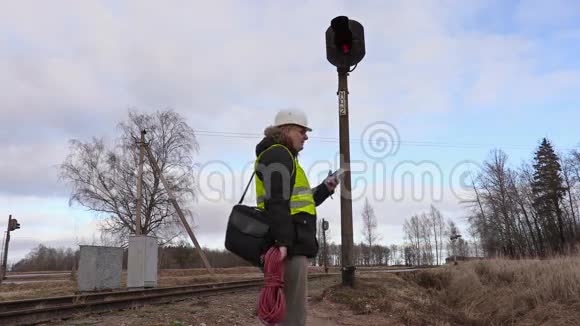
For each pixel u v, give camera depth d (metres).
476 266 20.06
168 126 43.59
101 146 43.34
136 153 43.06
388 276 16.23
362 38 9.05
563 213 60.00
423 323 8.41
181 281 25.78
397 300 9.76
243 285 16.66
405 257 105.81
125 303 9.67
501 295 12.53
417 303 10.47
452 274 18.47
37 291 17.86
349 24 8.99
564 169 61.12
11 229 39.88
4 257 39.22
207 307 9.06
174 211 42.38
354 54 9.03
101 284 17.36
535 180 62.53
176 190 42.84
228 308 8.98
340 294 9.49
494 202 63.62
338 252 73.50
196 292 12.79
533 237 61.09
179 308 8.82
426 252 104.12
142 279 18.23
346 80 10.30
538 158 62.72
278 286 2.61
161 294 11.39
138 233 30.50
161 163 42.84
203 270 44.16
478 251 80.44
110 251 17.86
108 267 17.70
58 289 19.25
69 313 8.27
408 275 20.61
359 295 9.46
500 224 63.09
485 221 65.19
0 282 28.70
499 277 16.59
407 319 8.36
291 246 2.75
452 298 14.09
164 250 47.53
